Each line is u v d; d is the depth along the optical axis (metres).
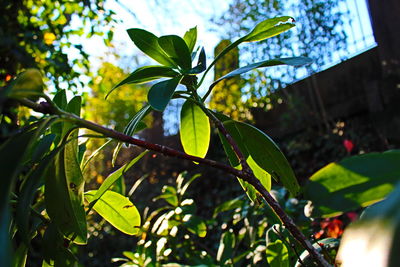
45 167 0.26
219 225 1.36
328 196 0.19
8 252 0.13
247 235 0.69
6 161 0.18
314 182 0.20
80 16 1.26
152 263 0.65
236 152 0.30
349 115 1.87
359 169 0.19
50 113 0.24
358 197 0.19
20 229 0.25
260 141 0.34
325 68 1.94
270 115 2.17
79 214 0.30
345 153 1.71
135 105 2.71
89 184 2.43
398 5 1.70
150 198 2.22
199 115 0.42
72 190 0.30
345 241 0.15
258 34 0.35
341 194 0.19
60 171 0.29
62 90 0.36
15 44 1.05
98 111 2.48
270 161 0.34
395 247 0.12
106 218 0.41
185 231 0.91
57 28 1.23
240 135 0.37
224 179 2.00
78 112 0.35
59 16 1.25
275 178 0.34
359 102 1.83
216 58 0.35
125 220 0.41
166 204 2.04
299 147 1.88
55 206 0.30
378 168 0.19
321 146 1.85
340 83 1.91
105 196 0.39
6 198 0.16
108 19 1.27
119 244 1.80
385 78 1.70
